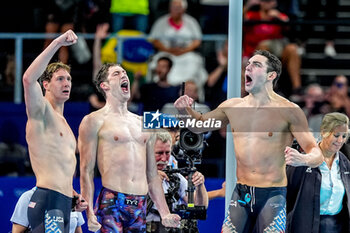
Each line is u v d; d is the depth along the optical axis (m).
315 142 18.72
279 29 35.25
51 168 18.16
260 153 18.77
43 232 17.88
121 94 19.44
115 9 35.72
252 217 18.86
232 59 20.34
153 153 19.67
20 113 27.47
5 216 22.80
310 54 39.31
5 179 22.89
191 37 32.50
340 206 19.88
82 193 18.97
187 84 31.22
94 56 33.31
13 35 30.86
